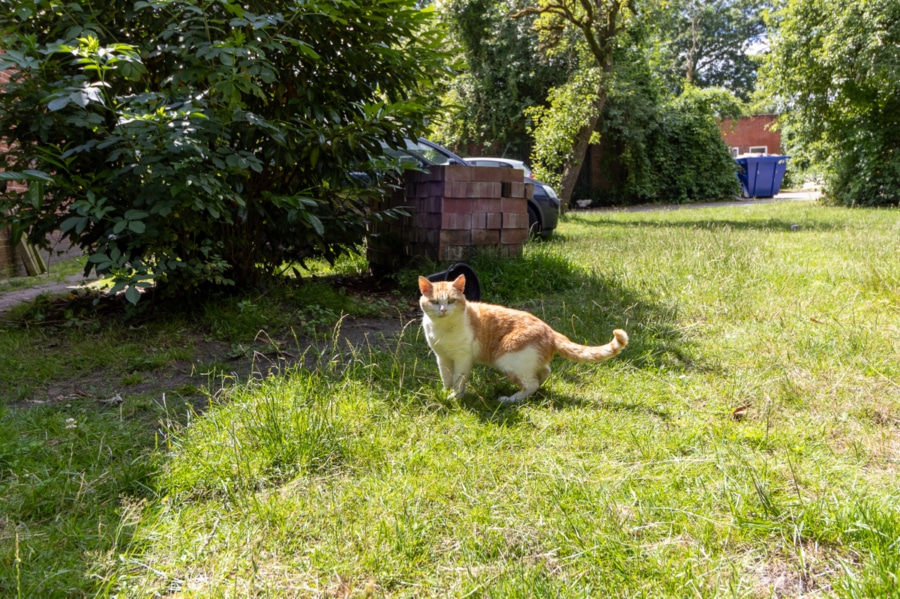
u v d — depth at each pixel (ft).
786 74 53.78
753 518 6.41
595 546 6.10
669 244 25.23
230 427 8.71
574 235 33.04
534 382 10.61
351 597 5.61
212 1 13.82
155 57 15.20
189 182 12.69
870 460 7.75
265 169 16.46
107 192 13.74
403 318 16.80
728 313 15.17
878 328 12.91
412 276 19.57
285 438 8.32
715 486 7.11
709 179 78.07
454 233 20.20
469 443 8.68
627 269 20.20
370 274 23.43
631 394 10.48
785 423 8.96
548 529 6.54
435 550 6.31
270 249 17.80
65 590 5.64
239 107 14.10
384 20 16.02
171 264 13.37
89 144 12.73
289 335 14.62
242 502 7.09
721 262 20.25
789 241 26.58
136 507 6.96
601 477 7.57
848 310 14.62
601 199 75.61
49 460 8.09
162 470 7.74
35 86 13.50
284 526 6.64
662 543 6.19
